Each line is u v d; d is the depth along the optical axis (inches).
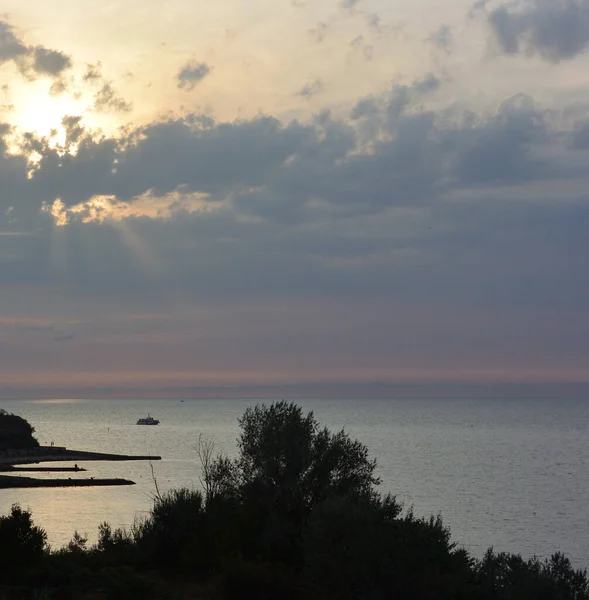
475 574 1489.9
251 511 1665.8
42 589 1424.7
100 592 1455.5
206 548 1635.1
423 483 6082.7
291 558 1603.1
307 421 1782.7
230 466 1819.6
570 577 1497.3
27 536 1614.2
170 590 1507.1
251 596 1428.4
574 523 4148.6
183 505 1797.5
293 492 1691.7
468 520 4205.2
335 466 1723.7
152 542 1748.3
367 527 1339.8
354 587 1316.4
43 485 5561.0
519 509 4717.0
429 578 1317.7
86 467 7249.0
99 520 3641.7
